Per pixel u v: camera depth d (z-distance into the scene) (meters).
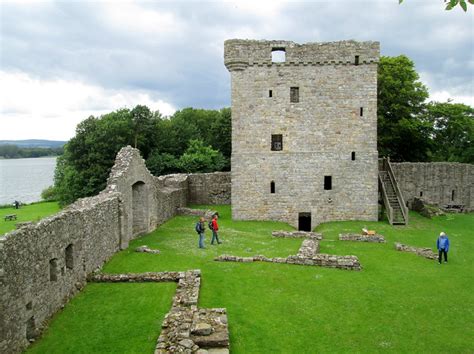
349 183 34.59
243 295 16.70
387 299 17.05
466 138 65.00
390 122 51.06
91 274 18.22
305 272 19.81
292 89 34.12
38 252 13.50
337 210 34.81
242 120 34.41
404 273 20.48
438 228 33.28
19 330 12.08
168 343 11.53
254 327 14.09
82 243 17.55
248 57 33.75
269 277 18.86
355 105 34.06
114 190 23.47
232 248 24.42
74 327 13.69
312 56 33.62
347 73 33.84
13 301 11.80
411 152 54.44
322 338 13.67
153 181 30.31
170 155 63.16
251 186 34.81
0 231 36.56
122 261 21.02
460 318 15.60
